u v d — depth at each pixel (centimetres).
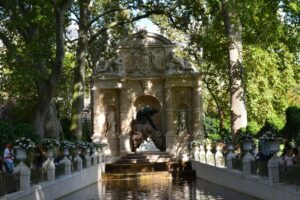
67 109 5631
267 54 3688
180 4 3816
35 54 2927
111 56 4347
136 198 2381
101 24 4828
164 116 4759
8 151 2162
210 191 2586
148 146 4644
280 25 3603
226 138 2883
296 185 1689
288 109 2112
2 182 1669
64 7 2753
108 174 3909
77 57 3784
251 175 2270
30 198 1898
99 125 4744
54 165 2394
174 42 4962
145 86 4784
